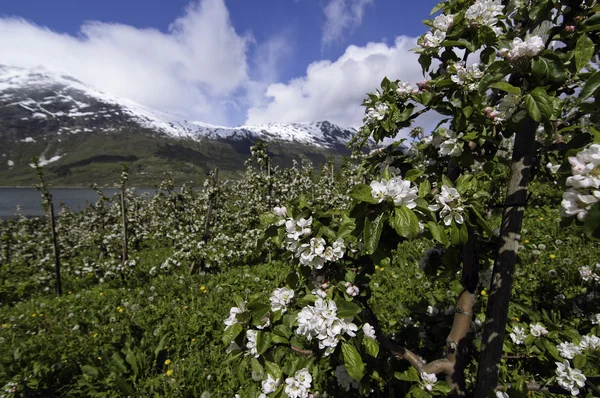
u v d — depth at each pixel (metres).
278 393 1.64
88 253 13.68
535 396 2.48
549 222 6.69
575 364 1.79
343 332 1.54
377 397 2.22
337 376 2.06
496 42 1.65
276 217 1.83
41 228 14.72
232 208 14.87
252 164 9.66
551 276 4.15
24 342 4.59
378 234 1.34
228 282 6.62
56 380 3.56
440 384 1.84
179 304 5.68
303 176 12.48
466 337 2.04
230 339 1.64
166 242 14.16
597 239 0.82
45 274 9.12
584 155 0.94
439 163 2.14
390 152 2.12
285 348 1.81
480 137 1.64
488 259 2.08
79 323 5.23
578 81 1.39
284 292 1.91
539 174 2.17
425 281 4.83
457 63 1.67
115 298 6.66
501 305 1.74
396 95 1.96
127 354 3.70
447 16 1.76
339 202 9.74
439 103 1.75
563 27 1.50
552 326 2.25
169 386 3.44
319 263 1.72
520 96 1.34
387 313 4.09
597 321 2.54
